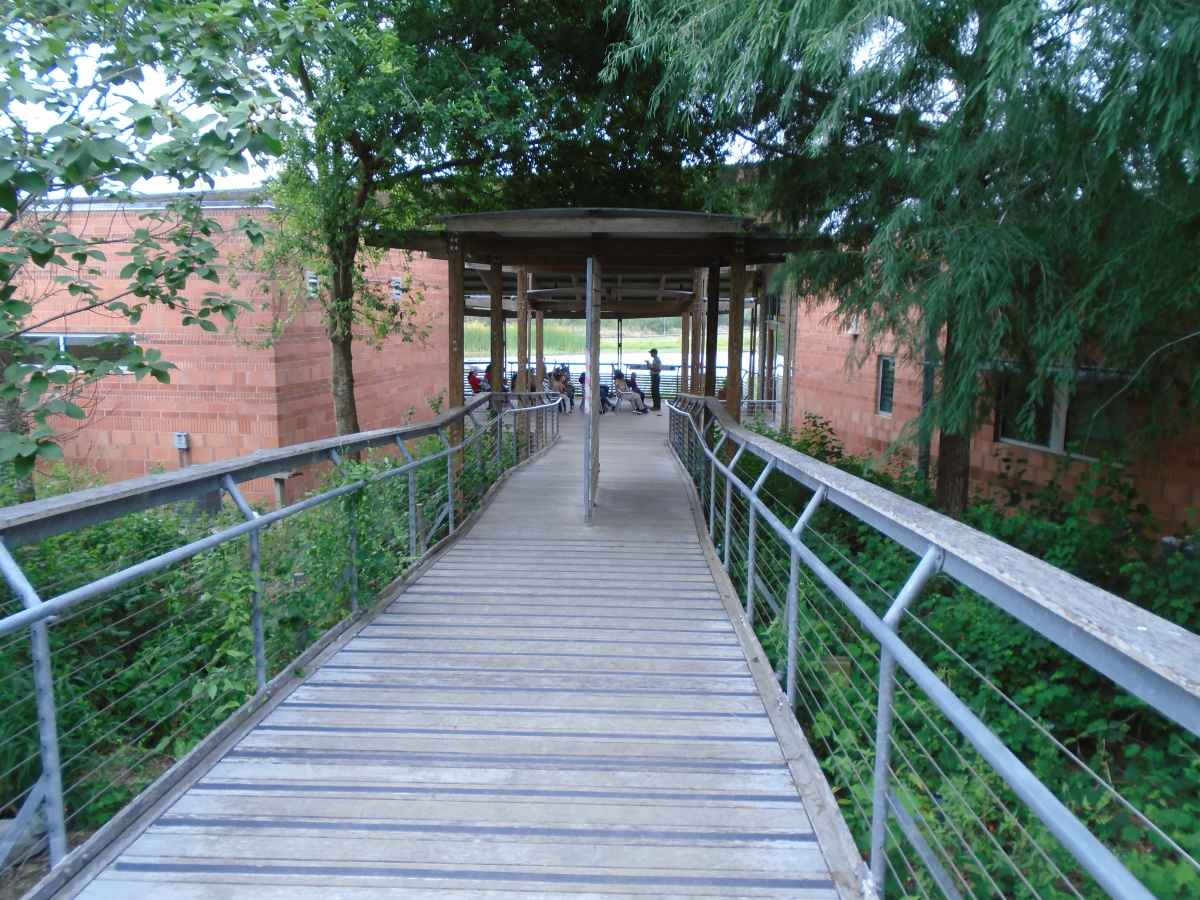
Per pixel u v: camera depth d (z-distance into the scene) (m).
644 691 3.83
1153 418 5.45
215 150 3.73
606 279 18.34
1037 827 3.09
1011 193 4.71
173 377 10.34
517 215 7.46
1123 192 4.17
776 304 20.23
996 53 3.62
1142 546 5.52
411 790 2.92
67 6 3.93
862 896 2.36
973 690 4.29
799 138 6.32
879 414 11.88
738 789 2.96
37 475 6.41
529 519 7.95
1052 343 4.52
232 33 4.19
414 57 7.03
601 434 17.14
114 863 2.48
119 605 4.23
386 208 8.87
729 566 5.68
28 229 4.08
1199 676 1.18
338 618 4.80
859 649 4.61
